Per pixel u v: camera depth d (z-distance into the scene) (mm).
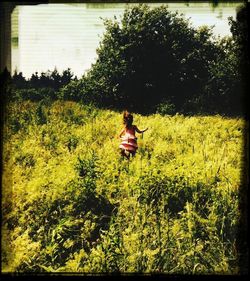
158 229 5129
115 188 5730
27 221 5465
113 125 7410
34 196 5586
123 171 6141
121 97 7723
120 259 4836
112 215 5473
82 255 5031
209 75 7574
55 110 7227
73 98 7387
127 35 7789
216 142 6930
